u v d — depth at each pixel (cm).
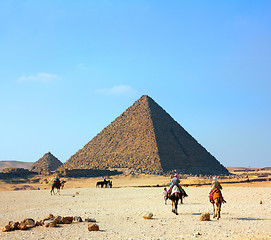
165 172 19300
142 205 3581
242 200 3969
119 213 2833
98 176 16238
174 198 2678
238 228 2036
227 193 5053
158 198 4441
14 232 1964
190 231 1956
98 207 3444
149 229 2036
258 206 3266
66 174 15438
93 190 6681
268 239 1747
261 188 6475
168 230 1997
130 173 18188
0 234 1900
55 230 2017
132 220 2414
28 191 6938
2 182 13138
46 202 4184
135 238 1764
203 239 1738
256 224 2170
